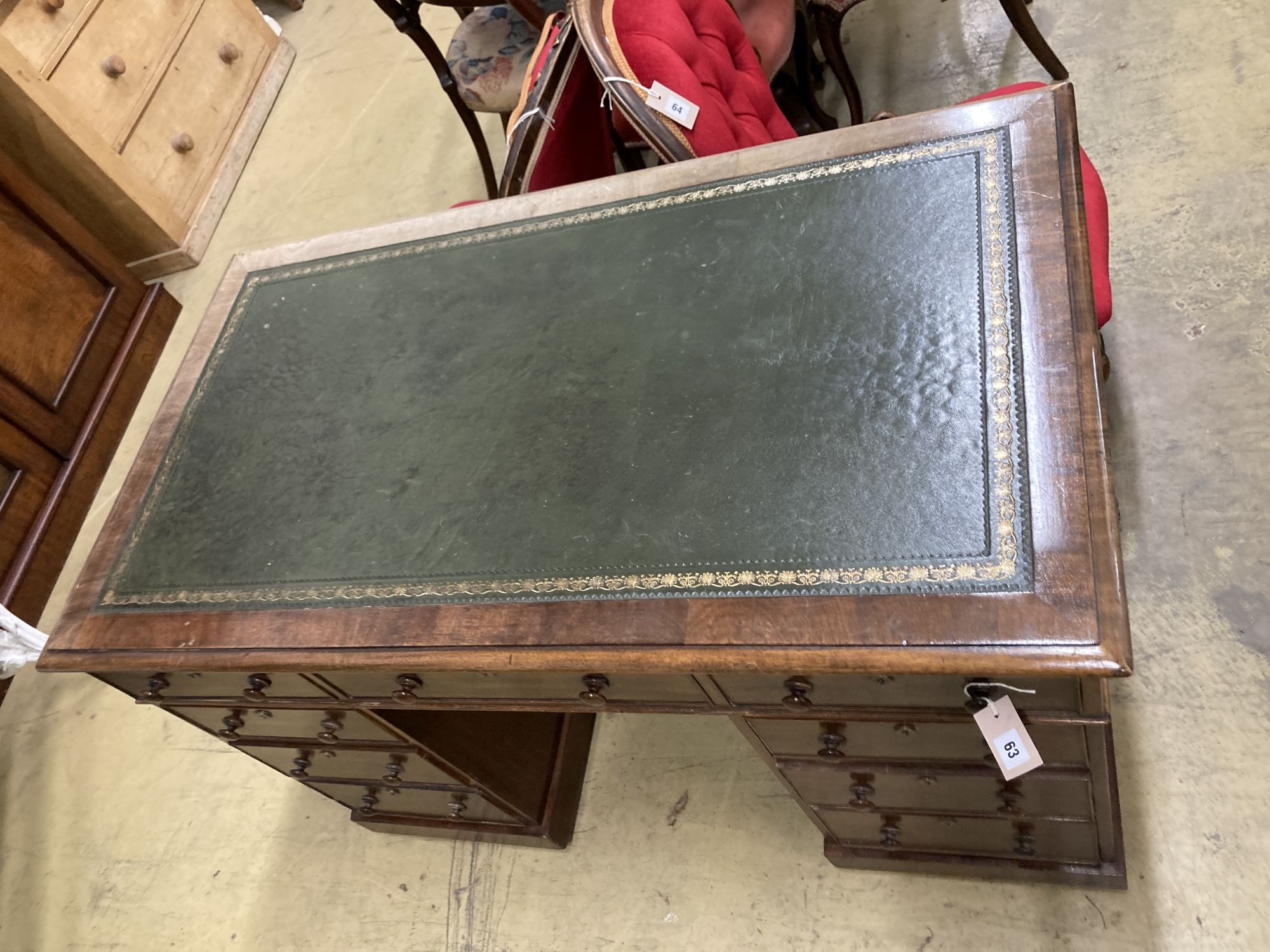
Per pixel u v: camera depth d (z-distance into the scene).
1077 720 0.83
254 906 1.66
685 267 1.13
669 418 1.00
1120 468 1.55
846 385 0.94
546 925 1.49
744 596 0.84
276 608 1.04
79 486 2.40
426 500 1.05
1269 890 1.21
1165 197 1.79
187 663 1.03
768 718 0.98
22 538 2.28
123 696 2.04
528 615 0.91
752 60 1.68
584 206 1.27
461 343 1.19
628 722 1.64
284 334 1.33
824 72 2.34
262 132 3.12
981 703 0.82
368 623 0.98
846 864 1.37
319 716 1.26
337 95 3.11
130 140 2.72
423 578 0.99
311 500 1.12
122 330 2.59
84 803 1.90
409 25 2.05
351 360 1.25
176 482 1.22
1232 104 1.85
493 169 2.43
